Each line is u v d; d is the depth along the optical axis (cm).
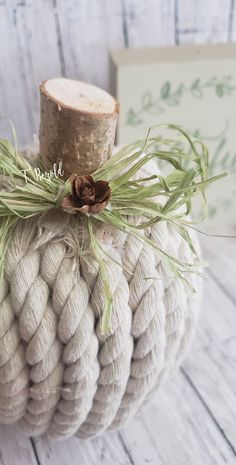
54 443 36
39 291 29
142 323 30
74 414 31
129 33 42
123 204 31
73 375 30
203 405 38
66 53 42
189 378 40
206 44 43
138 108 42
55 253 29
